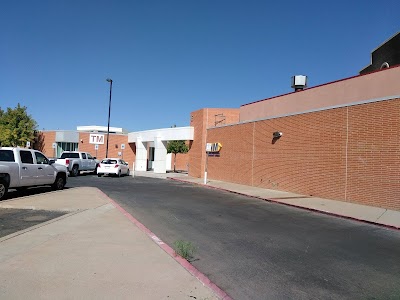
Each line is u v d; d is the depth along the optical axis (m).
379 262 7.03
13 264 5.91
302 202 15.84
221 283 5.62
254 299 5.03
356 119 15.68
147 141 41.16
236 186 23.59
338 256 7.38
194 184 25.86
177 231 9.30
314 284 5.67
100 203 13.34
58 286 5.02
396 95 14.21
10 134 46.00
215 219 11.30
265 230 9.86
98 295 4.77
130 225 9.39
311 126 18.41
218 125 30.36
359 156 15.46
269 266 6.55
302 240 8.76
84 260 6.23
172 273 5.73
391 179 13.97
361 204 15.20
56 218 10.16
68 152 31.98
